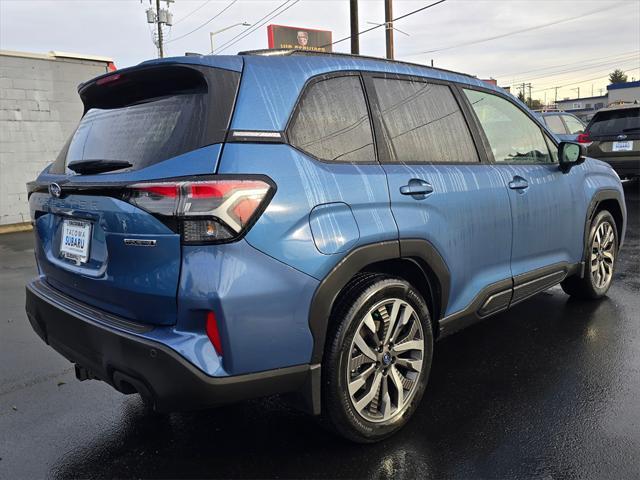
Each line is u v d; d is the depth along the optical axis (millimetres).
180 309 2133
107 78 2709
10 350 4270
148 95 2627
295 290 2266
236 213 2102
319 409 2443
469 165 3303
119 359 2256
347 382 2523
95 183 2354
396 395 2775
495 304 3441
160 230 2117
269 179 2223
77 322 2475
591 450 2613
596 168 4633
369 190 2592
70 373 3797
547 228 3877
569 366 3551
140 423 3041
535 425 2854
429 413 3012
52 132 11883
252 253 2148
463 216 3092
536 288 3861
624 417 2898
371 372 2648
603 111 11203
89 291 2537
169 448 2770
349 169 2566
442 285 2977
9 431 2982
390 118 2912
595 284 4738
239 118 2264
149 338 2158
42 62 11594
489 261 3352
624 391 3182
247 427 2941
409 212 2758
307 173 2371
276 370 2271
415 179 2842
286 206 2248
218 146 2178
